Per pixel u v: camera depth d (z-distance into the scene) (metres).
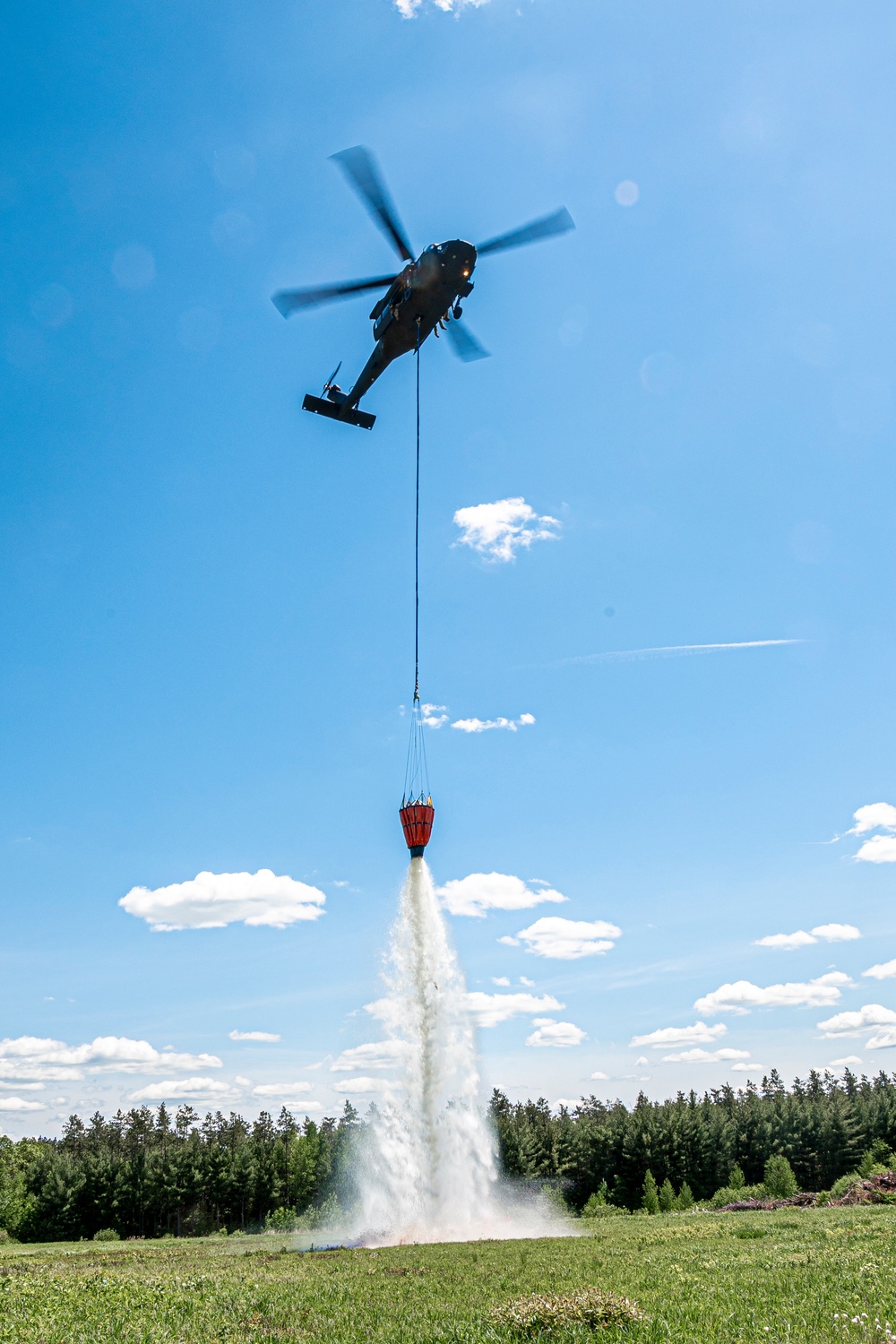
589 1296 15.69
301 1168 98.62
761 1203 57.84
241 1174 95.00
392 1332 14.95
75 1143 132.12
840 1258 21.70
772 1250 25.36
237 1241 49.22
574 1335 13.88
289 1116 122.25
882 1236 27.08
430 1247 32.78
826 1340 12.80
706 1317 14.80
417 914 44.38
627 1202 91.69
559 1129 108.31
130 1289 21.16
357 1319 16.44
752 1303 16.02
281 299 31.27
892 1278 17.86
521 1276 22.12
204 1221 98.56
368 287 32.06
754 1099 116.69
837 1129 99.50
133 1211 92.38
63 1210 88.62
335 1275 24.00
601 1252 28.12
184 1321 16.69
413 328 31.69
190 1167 94.44
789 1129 101.00
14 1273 26.47
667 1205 78.69
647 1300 16.92
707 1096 129.38
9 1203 90.81
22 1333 15.75
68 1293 20.67
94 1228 90.75
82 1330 15.96
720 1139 97.94
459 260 29.84
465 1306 17.42
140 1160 95.19
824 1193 56.38
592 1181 95.06
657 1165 92.31
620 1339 13.58
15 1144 127.62
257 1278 23.81
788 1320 14.12
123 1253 39.09
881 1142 91.94
